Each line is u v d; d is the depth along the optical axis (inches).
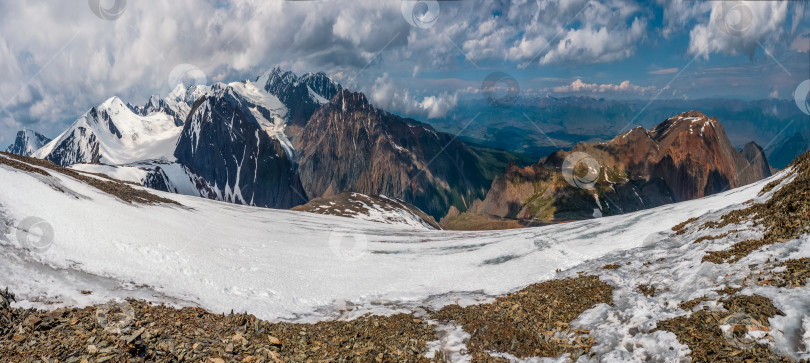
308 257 1957.4
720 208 1485.0
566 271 1314.0
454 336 841.5
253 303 1181.1
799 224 847.7
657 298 844.0
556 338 767.7
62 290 915.4
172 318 872.3
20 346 654.5
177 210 2405.3
